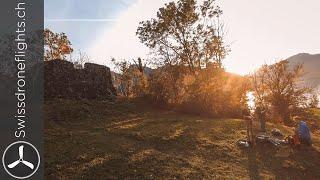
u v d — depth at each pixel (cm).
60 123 2370
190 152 1842
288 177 1641
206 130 2311
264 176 1605
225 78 3341
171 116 2856
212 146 1961
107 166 1534
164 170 1536
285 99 3959
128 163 1584
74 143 1842
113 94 3575
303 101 4056
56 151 1684
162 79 3478
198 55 4034
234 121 2669
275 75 4028
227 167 1670
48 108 2662
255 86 3966
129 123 2455
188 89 3247
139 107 3153
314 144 2175
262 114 2316
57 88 3206
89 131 2178
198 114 3067
